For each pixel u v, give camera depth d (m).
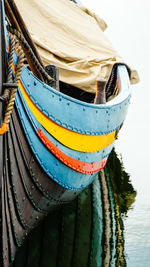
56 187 5.30
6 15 4.48
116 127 7.13
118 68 8.03
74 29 7.78
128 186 8.80
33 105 4.54
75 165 5.58
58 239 5.96
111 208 7.48
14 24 4.46
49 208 5.52
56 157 5.06
